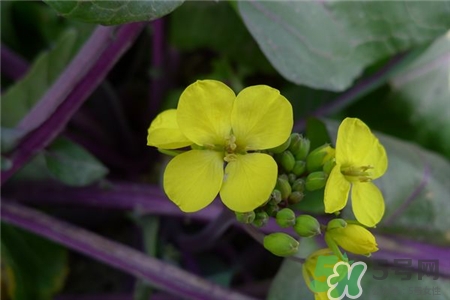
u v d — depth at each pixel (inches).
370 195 8.8
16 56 12.3
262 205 8.6
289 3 10.8
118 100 12.8
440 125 12.4
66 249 11.8
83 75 10.2
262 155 8.3
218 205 11.4
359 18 11.2
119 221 12.7
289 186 8.6
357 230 8.4
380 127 12.5
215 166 8.4
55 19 12.5
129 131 12.9
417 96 12.4
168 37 12.2
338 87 11.1
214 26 12.0
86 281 12.3
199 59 13.5
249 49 12.2
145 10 8.9
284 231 9.9
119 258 10.8
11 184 11.6
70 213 12.1
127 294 11.8
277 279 10.3
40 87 10.9
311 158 8.7
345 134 8.6
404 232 10.9
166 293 11.7
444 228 10.9
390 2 11.2
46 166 11.0
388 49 11.3
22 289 11.4
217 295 10.6
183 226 12.3
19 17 12.6
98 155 12.6
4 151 10.7
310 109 12.3
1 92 12.7
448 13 11.2
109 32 9.8
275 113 8.4
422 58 12.5
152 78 12.4
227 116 8.4
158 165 13.0
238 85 12.6
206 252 12.0
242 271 12.2
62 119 10.6
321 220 10.0
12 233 11.5
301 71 10.9
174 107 12.6
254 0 10.6
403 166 11.1
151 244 11.3
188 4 11.9
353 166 8.6
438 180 11.1
